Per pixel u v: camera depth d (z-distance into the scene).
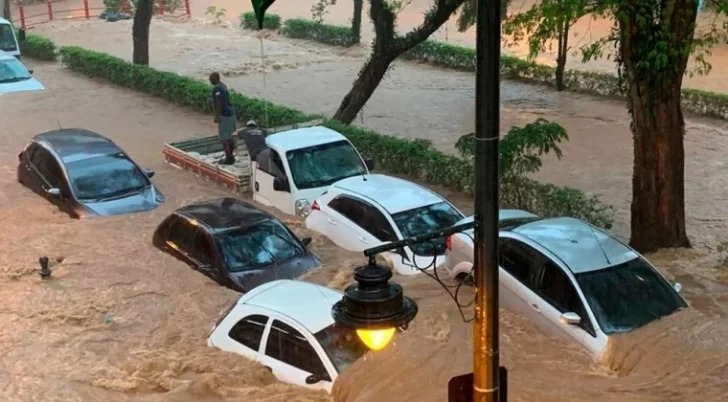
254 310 10.08
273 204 16.17
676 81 13.41
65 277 12.84
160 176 18.47
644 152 13.73
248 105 22.86
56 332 11.16
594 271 10.52
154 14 40.44
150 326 11.23
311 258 13.15
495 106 5.44
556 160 19.89
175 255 13.47
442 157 18.20
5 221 15.25
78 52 29.25
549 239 11.06
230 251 12.80
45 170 16.72
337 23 38.72
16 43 29.91
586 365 9.55
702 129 22.69
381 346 5.82
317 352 9.30
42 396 9.45
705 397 8.66
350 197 14.17
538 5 16.81
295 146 16.08
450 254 12.11
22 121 23.30
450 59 30.78
